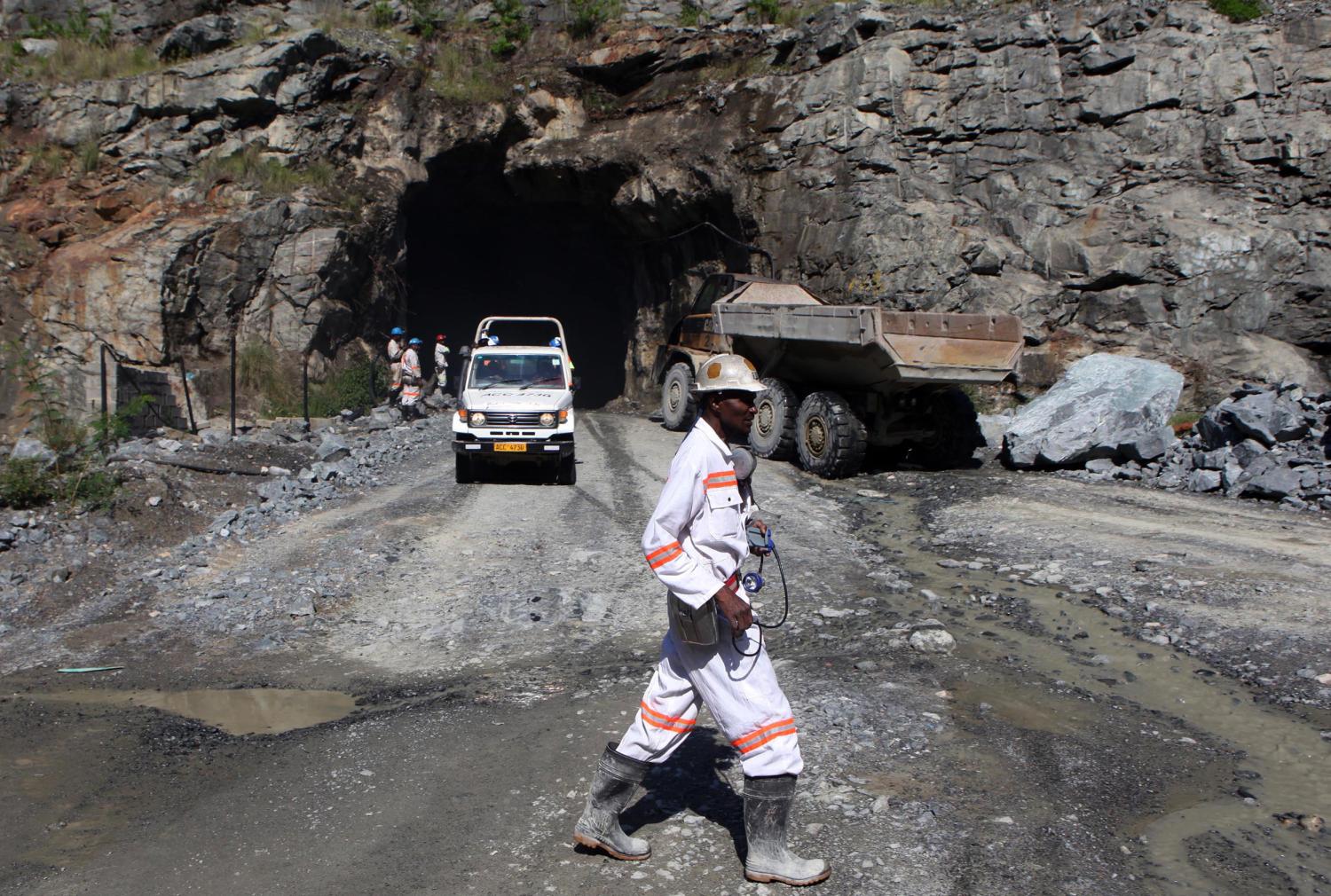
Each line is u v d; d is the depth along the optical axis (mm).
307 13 26766
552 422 12555
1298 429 11633
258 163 22359
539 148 25562
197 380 19641
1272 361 16969
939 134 20328
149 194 21922
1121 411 13148
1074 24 19359
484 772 4629
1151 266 17781
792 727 3547
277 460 13883
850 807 4160
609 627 7176
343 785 4551
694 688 3590
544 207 28391
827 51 22016
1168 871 3719
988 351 12555
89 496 10312
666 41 24766
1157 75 18656
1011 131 19766
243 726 5461
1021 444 13336
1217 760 4777
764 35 24047
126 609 7777
